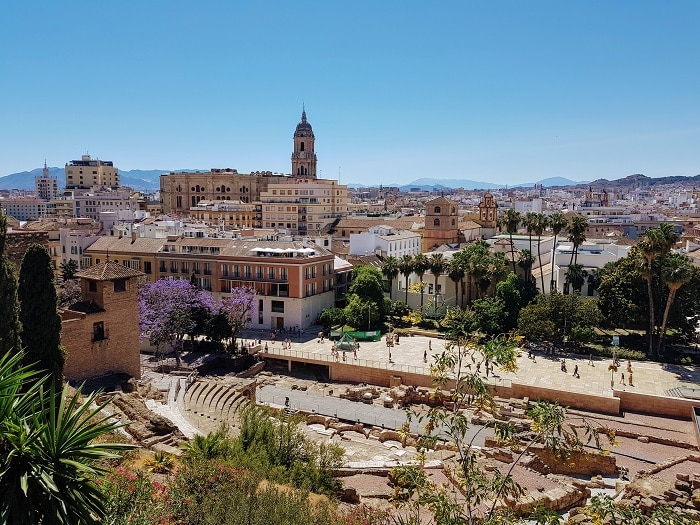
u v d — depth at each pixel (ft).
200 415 179.63
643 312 289.12
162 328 252.62
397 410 224.94
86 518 52.21
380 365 266.57
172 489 84.64
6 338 132.46
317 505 97.86
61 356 158.20
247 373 267.59
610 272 330.34
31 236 233.35
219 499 84.64
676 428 205.77
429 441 71.36
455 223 571.28
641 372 257.34
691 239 581.12
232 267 351.67
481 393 70.08
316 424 209.26
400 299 395.14
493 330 304.09
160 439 132.57
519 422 195.52
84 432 53.31
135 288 212.64
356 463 156.35
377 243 473.26
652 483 134.92
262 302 344.69
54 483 49.75
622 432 197.98
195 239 375.04
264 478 105.29
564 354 288.30
